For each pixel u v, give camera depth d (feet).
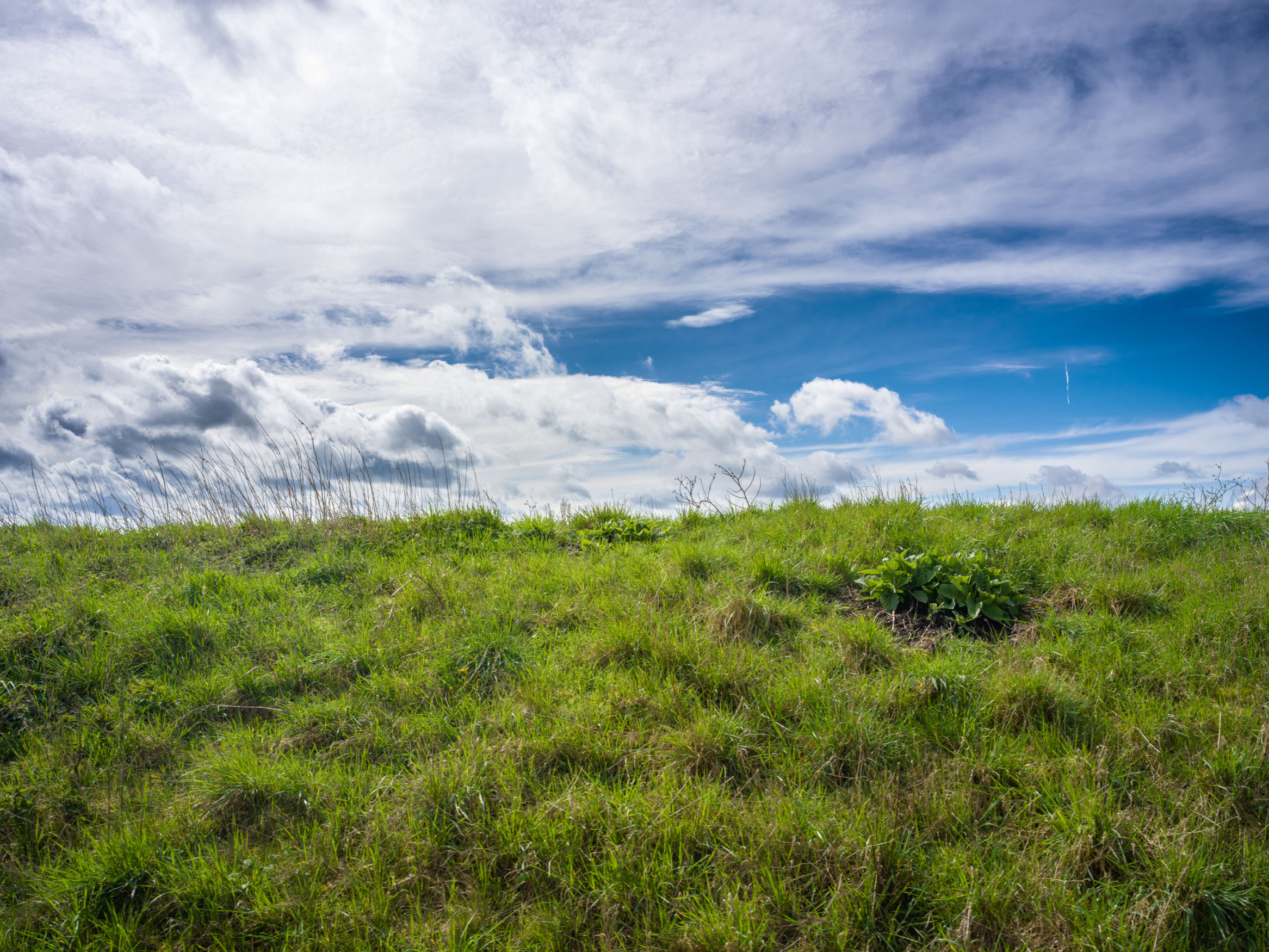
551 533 28.12
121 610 18.54
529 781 12.12
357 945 9.20
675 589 19.88
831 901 9.42
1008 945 9.15
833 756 12.30
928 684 14.21
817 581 20.56
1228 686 14.38
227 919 9.80
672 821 10.86
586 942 9.28
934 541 22.47
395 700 15.03
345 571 22.41
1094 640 16.34
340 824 11.37
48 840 11.57
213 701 15.23
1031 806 11.27
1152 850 10.17
